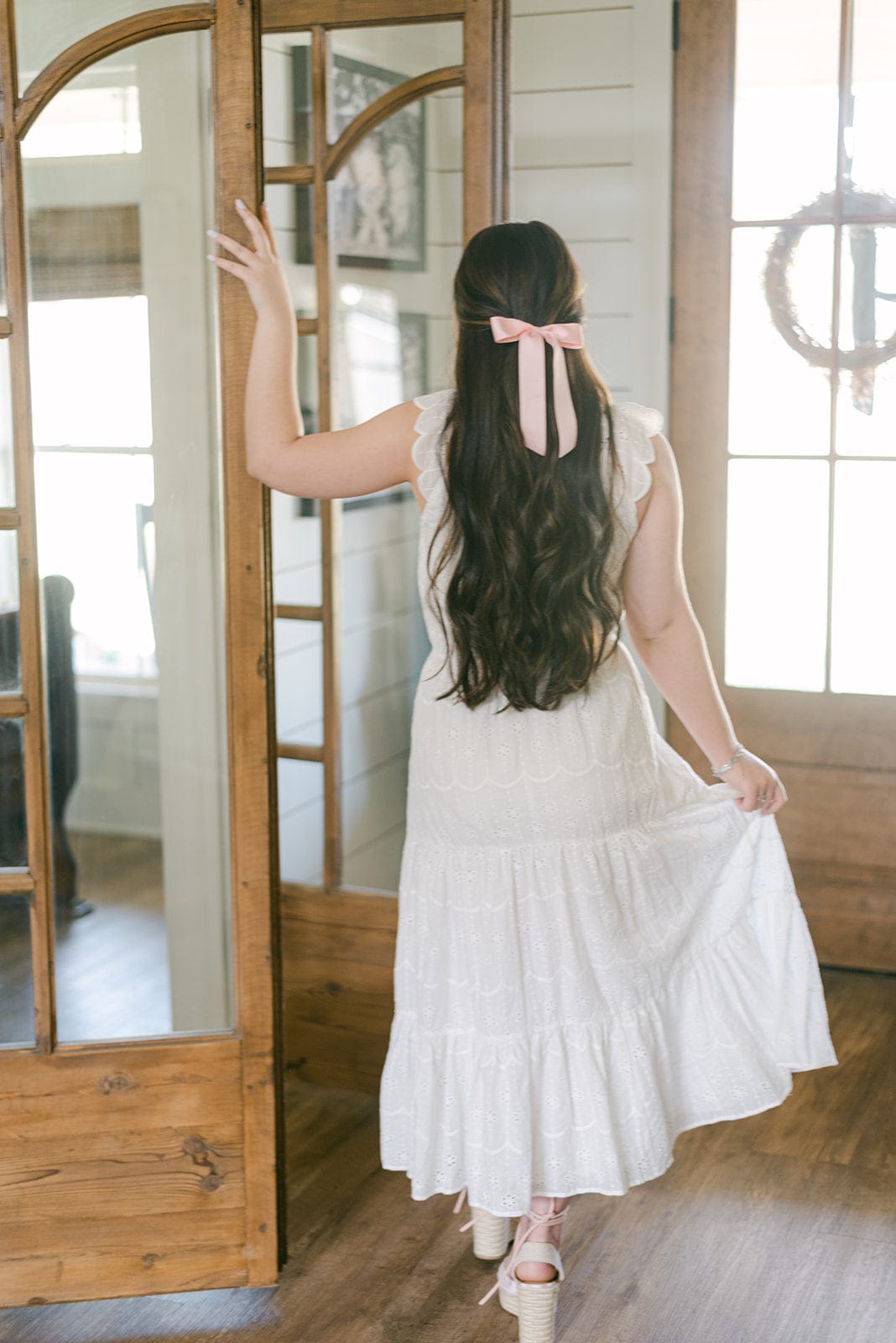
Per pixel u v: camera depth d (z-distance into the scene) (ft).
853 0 10.74
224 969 7.32
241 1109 7.18
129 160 6.88
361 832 9.82
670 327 11.64
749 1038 6.59
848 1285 7.30
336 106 9.01
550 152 11.80
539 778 5.95
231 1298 7.29
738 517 11.66
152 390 7.09
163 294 7.07
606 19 11.43
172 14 6.68
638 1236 7.79
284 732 9.68
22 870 7.11
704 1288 7.29
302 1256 7.64
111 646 7.20
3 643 7.02
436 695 6.15
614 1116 6.16
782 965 6.65
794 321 11.28
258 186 6.63
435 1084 6.31
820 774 11.58
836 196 11.02
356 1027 9.53
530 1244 6.31
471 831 6.05
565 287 5.78
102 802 7.24
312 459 6.29
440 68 8.76
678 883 6.42
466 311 5.82
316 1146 8.86
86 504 7.11
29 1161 7.11
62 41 6.75
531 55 11.71
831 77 10.90
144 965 7.29
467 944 6.12
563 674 5.79
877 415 11.18
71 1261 7.20
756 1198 8.18
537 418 5.62
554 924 6.03
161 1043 7.14
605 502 5.74
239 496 6.95
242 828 7.09
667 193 11.50
